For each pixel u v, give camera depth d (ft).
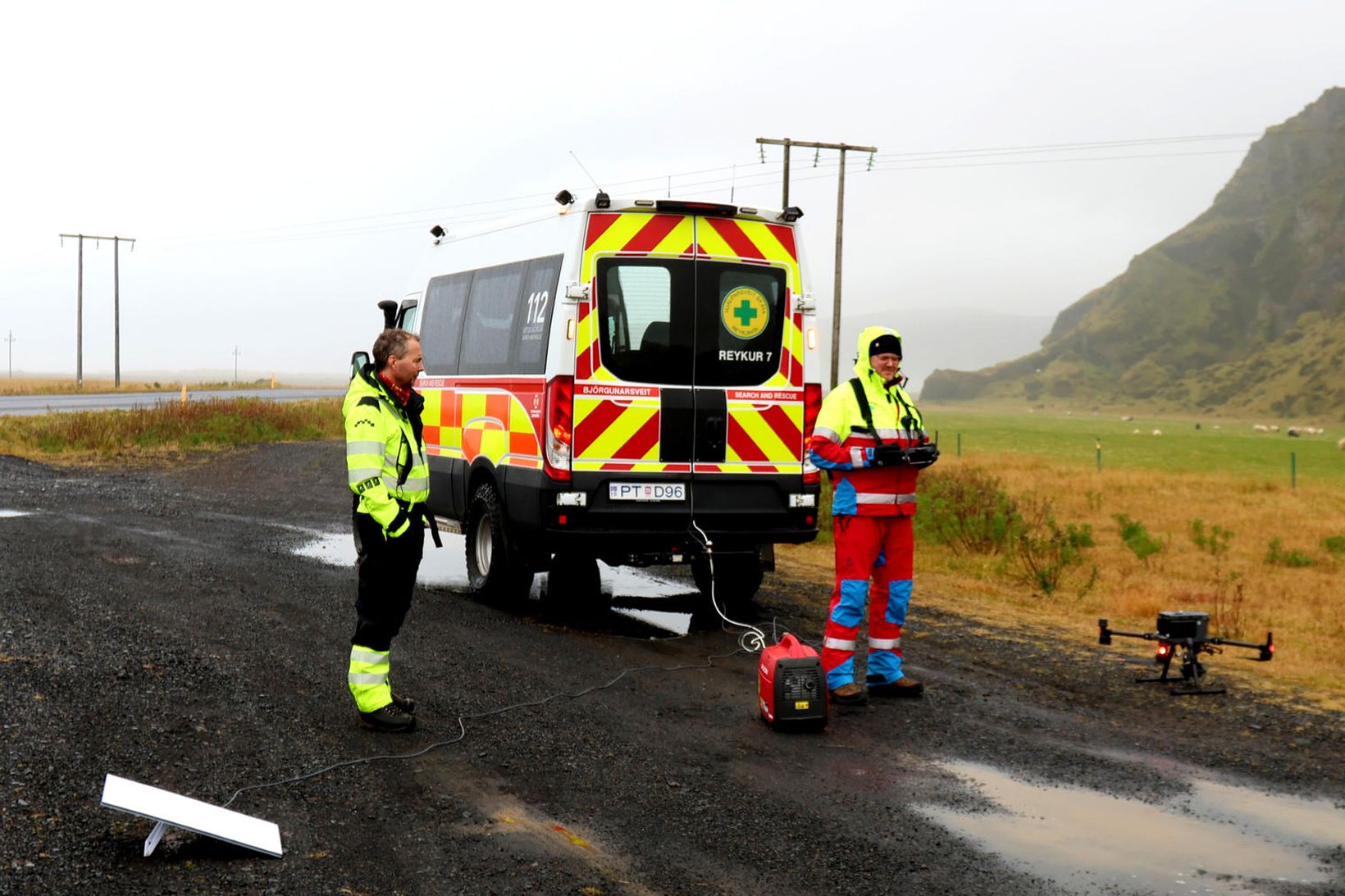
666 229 26.84
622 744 18.15
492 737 18.21
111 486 55.31
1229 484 94.63
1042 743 18.74
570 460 26.21
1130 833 14.82
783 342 27.68
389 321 39.06
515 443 28.22
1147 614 31.89
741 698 21.27
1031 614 30.81
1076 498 76.64
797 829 14.71
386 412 18.20
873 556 21.07
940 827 14.89
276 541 39.14
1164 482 95.20
